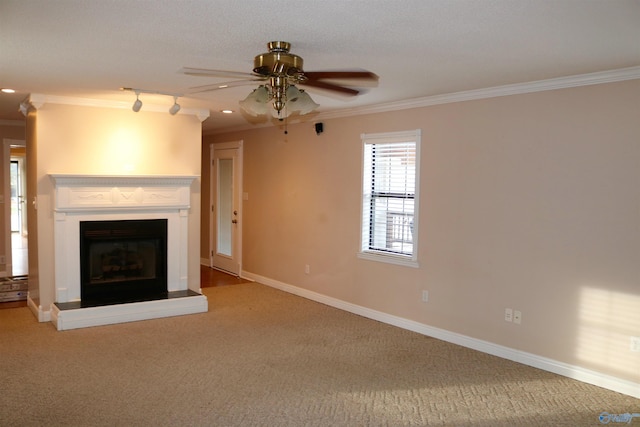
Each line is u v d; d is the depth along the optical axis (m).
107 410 3.26
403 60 3.36
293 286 6.69
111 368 3.98
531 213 4.13
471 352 4.49
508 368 4.11
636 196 3.55
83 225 5.28
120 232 5.47
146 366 4.04
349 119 5.72
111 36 2.88
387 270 5.36
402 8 2.34
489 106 4.38
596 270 3.77
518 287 4.24
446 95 4.63
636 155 3.54
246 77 2.89
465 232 4.61
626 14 2.38
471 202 4.55
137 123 5.57
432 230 4.89
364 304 5.65
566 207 3.92
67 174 5.04
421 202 4.98
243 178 7.63
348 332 5.04
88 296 5.39
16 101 5.47
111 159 5.46
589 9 2.32
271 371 3.98
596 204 3.75
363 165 5.55
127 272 5.63
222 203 8.25
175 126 5.81
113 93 4.87
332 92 3.36
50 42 3.02
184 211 5.85
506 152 4.28
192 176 5.71
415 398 3.53
